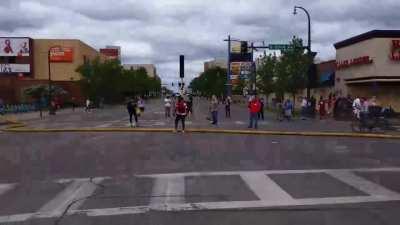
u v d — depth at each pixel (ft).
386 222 25.00
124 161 48.55
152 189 34.01
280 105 132.26
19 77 277.64
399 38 131.34
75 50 303.07
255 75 235.81
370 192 32.42
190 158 50.39
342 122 114.83
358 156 52.08
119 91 316.40
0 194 33.24
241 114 163.94
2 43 290.15
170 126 99.76
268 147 61.11
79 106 281.95
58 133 87.81
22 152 57.82
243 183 35.94
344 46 152.76
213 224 24.81
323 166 44.34
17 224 25.41
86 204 29.68
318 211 27.30
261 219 25.66
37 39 300.61
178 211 27.55
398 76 131.44
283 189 33.58
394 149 59.36
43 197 32.09
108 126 101.91
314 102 135.54
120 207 28.68
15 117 156.46
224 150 57.67
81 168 44.39
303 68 164.04
